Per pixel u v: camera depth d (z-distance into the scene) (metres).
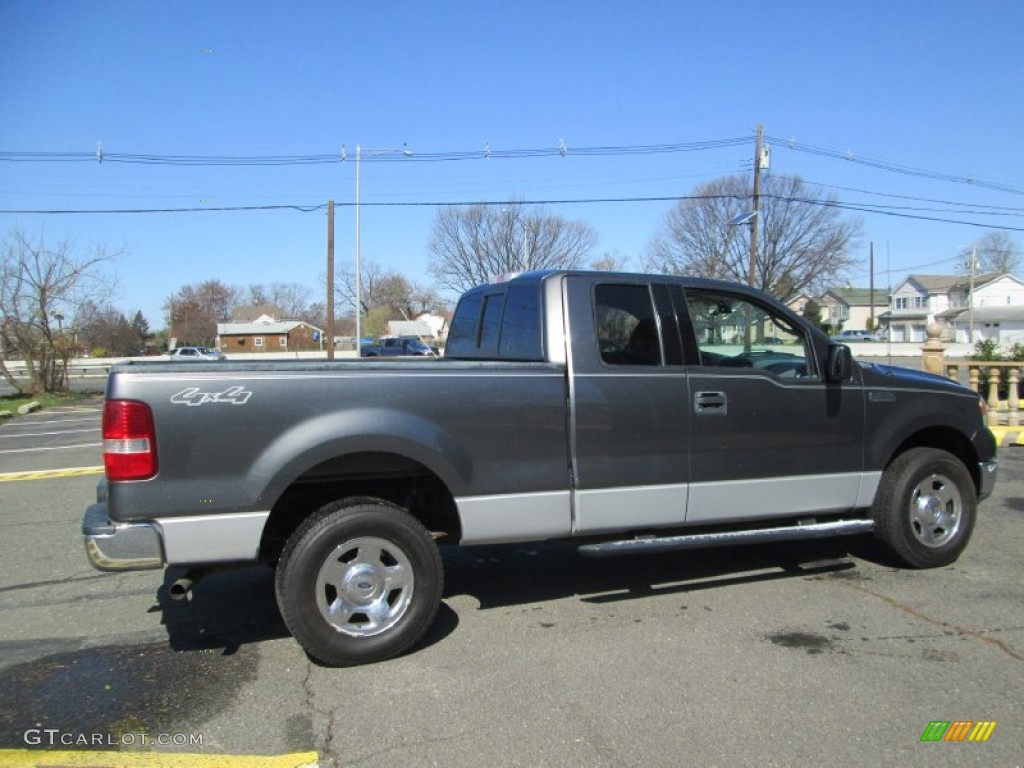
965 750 2.96
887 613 4.40
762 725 3.15
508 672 3.70
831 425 4.82
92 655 3.96
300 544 3.69
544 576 5.22
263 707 3.38
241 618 4.50
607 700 3.39
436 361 4.33
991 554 5.54
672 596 4.77
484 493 4.04
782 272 44.41
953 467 5.19
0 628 4.36
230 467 3.58
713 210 44.38
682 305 4.54
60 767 2.89
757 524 4.93
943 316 71.31
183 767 2.90
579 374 4.21
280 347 87.62
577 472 4.21
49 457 11.62
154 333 99.44
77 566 5.57
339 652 3.72
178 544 3.53
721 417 4.52
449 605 4.67
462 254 47.84
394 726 3.20
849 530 4.81
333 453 3.70
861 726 3.14
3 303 25.09
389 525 3.82
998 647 3.91
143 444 3.48
